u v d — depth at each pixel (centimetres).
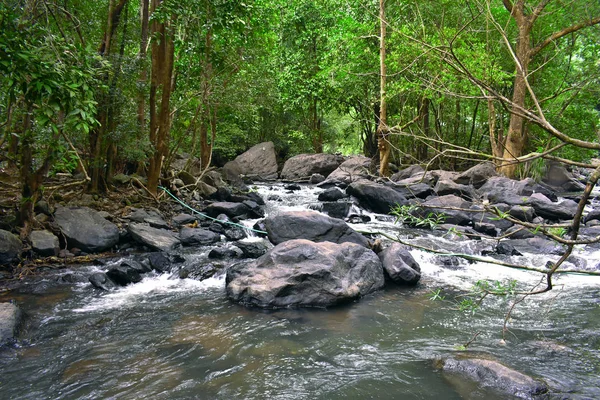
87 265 797
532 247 922
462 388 397
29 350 479
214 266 766
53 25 966
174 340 504
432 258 827
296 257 653
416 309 602
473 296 652
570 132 1636
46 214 898
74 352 475
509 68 1549
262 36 2023
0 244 746
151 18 947
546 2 477
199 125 1551
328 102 2559
